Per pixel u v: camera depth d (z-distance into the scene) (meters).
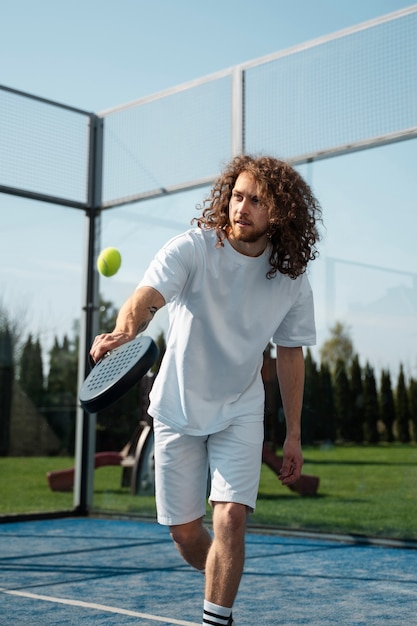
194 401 2.52
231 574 2.36
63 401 6.97
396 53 5.40
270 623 3.20
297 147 5.91
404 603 3.56
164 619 3.23
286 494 5.77
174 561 4.63
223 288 2.48
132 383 2.01
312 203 2.61
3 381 6.67
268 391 5.88
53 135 6.82
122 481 6.68
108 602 3.55
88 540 5.47
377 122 5.49
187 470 2.59
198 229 2.52
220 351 2.51
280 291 2.57
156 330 6.55
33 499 6.77
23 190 6.59
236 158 2.55
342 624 3.18
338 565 4.54
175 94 6.62
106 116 7.09
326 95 5.76
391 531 5.26
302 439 5.73
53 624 3.15
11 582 4.02
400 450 5.27
